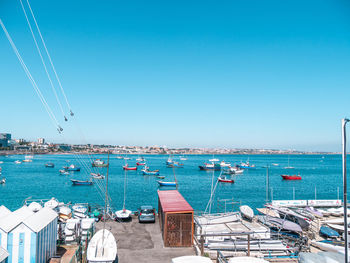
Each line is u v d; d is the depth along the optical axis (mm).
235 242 20406
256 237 21531
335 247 19047
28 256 16078
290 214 28703
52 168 175500
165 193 30203
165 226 21469
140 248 21062
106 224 28031
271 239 21297
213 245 19750
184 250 20703
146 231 25562
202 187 100438
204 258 14219
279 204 46281
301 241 21828
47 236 18141
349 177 144750
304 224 27500
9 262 15938
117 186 101875
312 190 96562
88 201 70875
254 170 195250
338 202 48281
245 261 13734
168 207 22828
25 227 16234
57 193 83875
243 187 102188
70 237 22000
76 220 23500
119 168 187625
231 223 25688
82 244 20906
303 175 156875
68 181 112562
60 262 18359
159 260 18828
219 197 78500
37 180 114938
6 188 91750
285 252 19703
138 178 129750
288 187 103875
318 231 29516
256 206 65562
